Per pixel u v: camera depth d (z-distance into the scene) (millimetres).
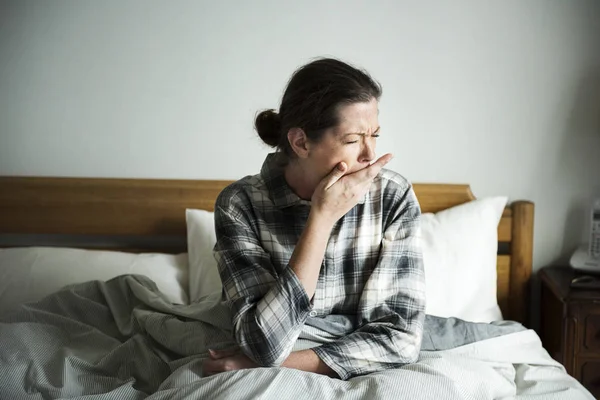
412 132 2369
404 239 1630
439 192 2340
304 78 1490
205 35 2328
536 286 2467
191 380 1489
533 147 2379
